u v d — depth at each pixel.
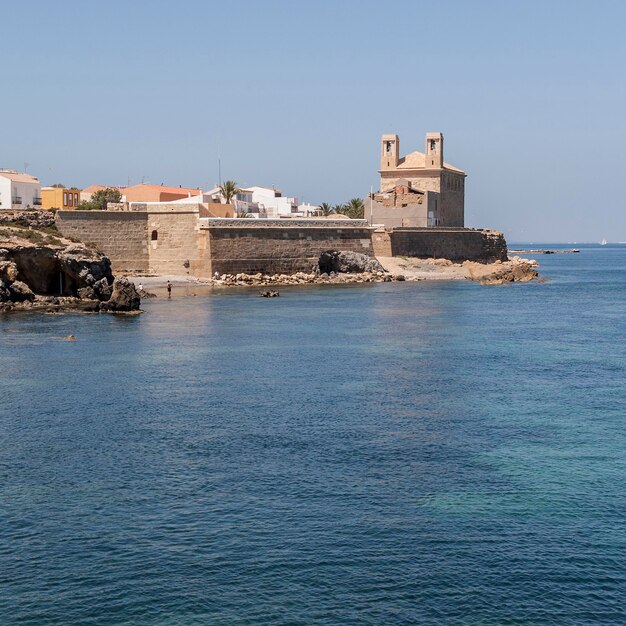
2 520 30.45
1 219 118.81
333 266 148.38
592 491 33.28
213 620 24.16
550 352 66.50
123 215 131.12
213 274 133.62
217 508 31.53
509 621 24.16
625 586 25.94
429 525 30.05
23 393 50.38
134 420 43.97
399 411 46.16
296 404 47.75
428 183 187.12
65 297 98.94
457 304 107.12
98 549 28.17
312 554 27.84
